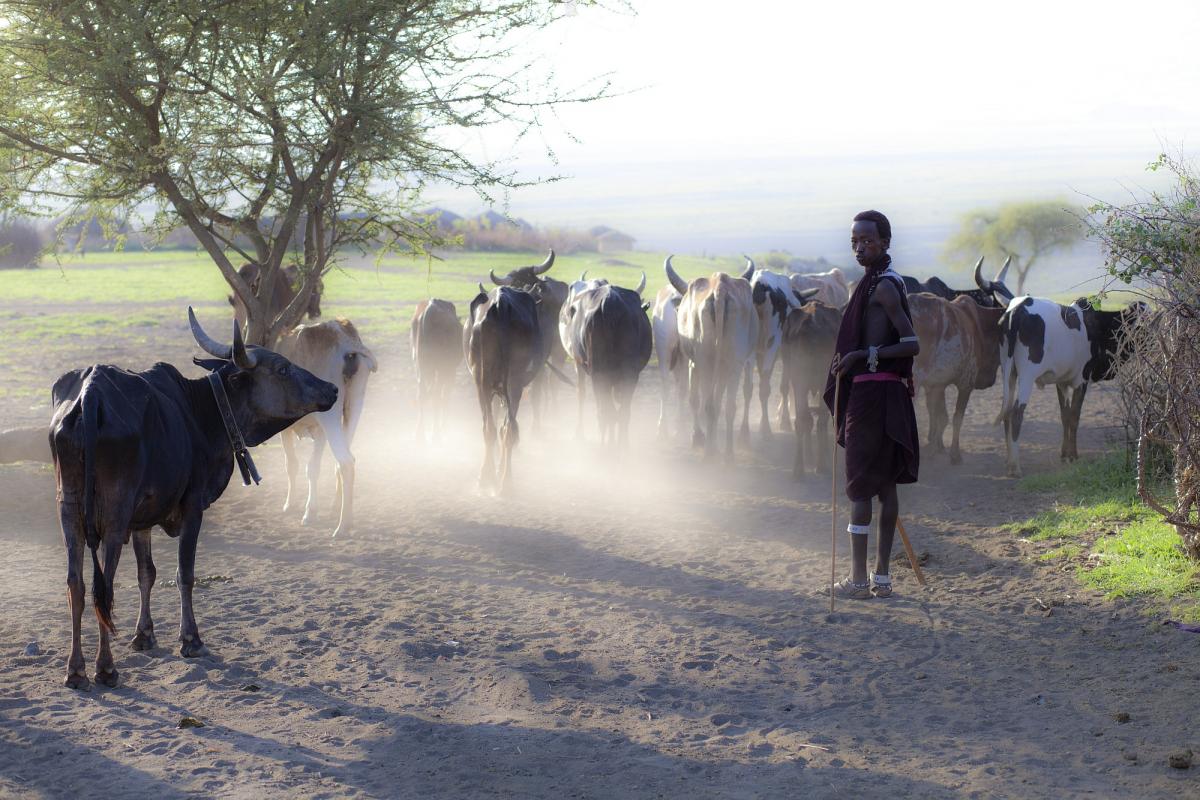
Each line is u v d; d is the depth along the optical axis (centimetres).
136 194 1109
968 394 1259
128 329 2780
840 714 575
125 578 824
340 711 571
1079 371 1213
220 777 486
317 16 976
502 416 1627
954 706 582
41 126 1043
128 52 936
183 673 620
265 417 692
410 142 1073
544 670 641
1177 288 752
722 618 740
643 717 572
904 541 789
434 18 1041
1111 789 480
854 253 741
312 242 1195
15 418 1505
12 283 4538
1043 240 4341
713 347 1252
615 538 966
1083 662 638
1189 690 583
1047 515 967
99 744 519
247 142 1055
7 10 965
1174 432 762
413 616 739
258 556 895
